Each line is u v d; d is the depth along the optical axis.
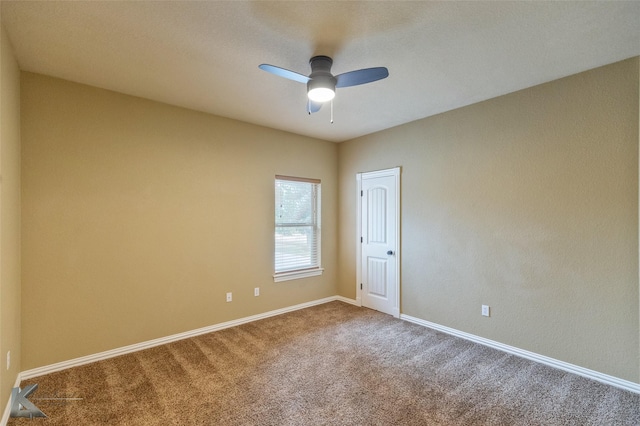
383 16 1.88
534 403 2.21
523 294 2.92
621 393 2.33
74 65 2.45
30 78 2.53
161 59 2.37
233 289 3.74
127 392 2.32
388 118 3.76
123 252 2.97
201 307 3.47
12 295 2.20
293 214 4.43
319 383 2.46
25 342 2.49
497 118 3.10
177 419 2.02
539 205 2.82
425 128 3.73
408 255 3.91
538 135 2.83
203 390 2.35
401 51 2.27
